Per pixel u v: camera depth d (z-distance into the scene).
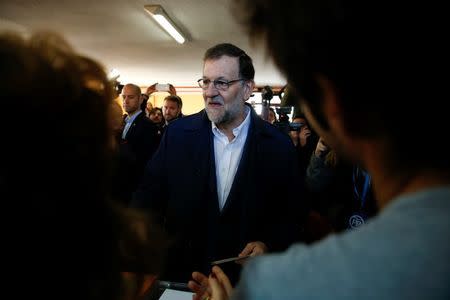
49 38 0.29
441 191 0.22
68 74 0.27
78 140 0.27
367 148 0.26
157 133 2.83
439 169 0.23
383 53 0.22
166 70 7.50
